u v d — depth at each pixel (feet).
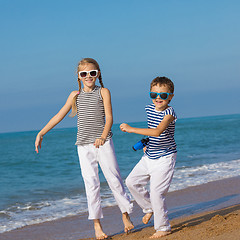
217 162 38.65
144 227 14.30
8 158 63.62
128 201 12.82
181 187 24.14
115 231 14.70
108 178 12.65
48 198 23.88
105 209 19.13
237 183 24.66
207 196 20.81
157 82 11.88
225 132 111.96
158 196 11.73
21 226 16.57
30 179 35.06
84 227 15.84
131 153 57.57
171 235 11.64
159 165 11.82
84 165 12.56
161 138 11.85
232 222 12.01
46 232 15.35
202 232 11.21
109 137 12.57
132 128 11.61
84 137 12.50
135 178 12.44
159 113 11.96
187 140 82.94
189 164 38.04
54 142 119.55
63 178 34.71
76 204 21.22
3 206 21.42
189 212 16.81
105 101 12.51
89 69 12.43
